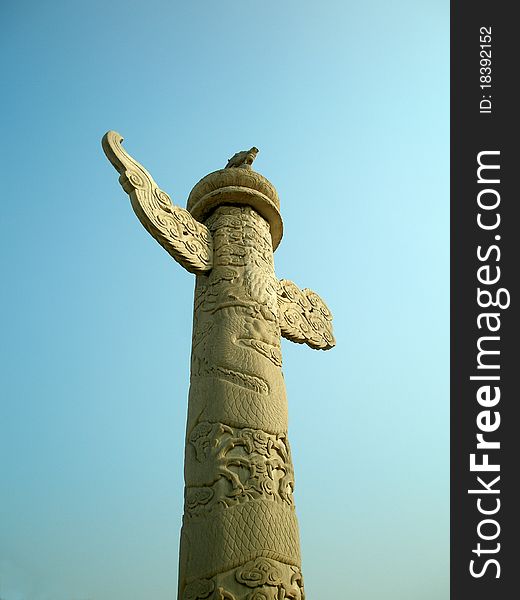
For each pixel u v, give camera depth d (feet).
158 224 31.60
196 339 31.94
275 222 37.32
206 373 30.12
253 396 29.09
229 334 30.86
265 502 26.45
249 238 34.73
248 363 29.99
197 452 28.04
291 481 28.22
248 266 33.45
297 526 27.27
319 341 40.78
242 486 26.68
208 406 28.94
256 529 25.68
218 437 27.94
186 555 25.89
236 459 27.35
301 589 25.76
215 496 26.48
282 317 38.68
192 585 25.02
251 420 28.43
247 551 25.17
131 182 31.48
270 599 24.39
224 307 31.83
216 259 33.73
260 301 32.42
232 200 36.06
